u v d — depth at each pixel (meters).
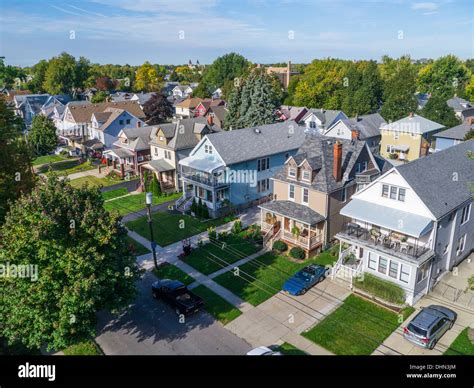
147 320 26.03
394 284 26.59
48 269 19.70
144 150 58.59
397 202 28.62
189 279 30.83
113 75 160.38
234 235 38.28
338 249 34.19
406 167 28.61
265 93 69.44
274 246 34.78
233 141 44.81
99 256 20.55
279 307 26.86
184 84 166.00
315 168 34.62
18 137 33.06
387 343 23.12
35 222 20.02
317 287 29.09
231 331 24.62
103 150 70.44
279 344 23.27
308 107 89.19
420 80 104.38
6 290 20.03
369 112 84.88
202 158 44.94
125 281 22.66
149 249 36.34
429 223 26.52
